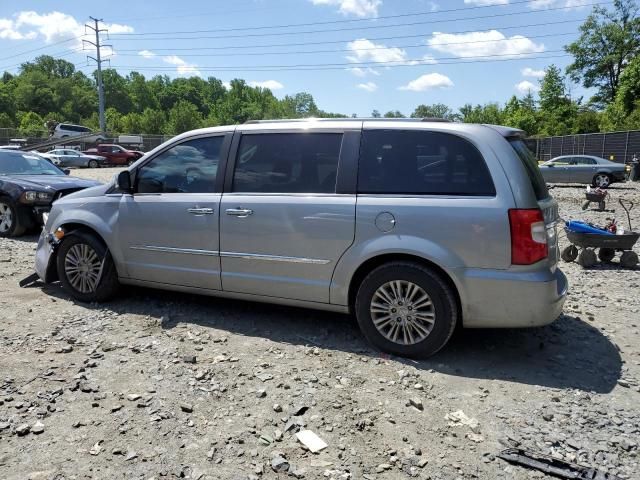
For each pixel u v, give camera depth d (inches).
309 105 4958.2
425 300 159.8
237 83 6053.2
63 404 132.7
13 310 200.5
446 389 145.8
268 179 179.5
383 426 126.8
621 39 2129.7
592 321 203.6
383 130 167.5
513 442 121.6
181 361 158.6
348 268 166.6
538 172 170.2
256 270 180.1
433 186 158.9
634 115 1525.6
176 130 3287.4
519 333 187.9
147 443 117.4
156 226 194.5
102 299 209.3
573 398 142.3
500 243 149.8
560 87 2287.2
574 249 323.0
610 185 931.3
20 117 3890.3
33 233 378.9
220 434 121.6
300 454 115.1
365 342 175.9
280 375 151.3
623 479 109.0
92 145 2064.5
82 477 105.5
